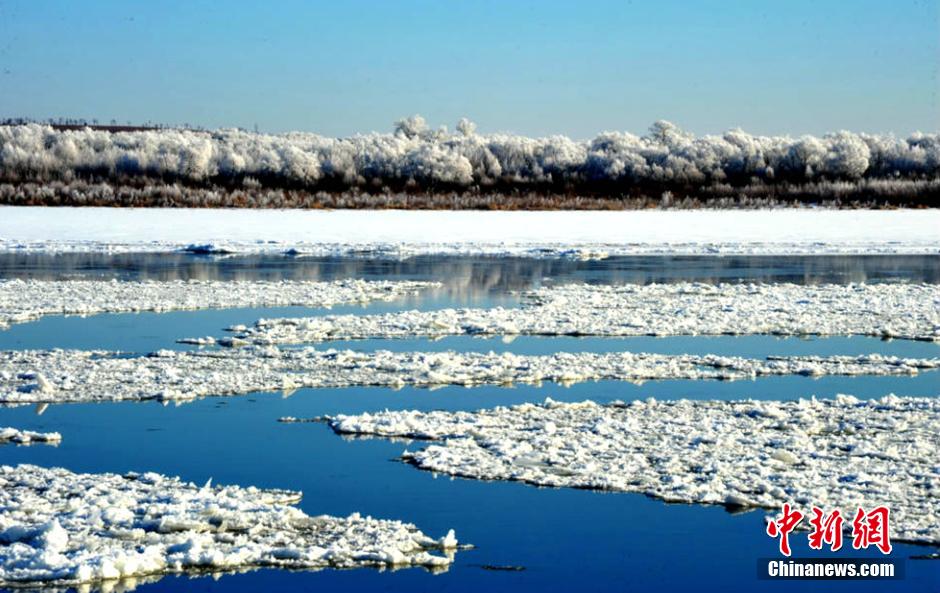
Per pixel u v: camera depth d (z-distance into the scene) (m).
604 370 15.84
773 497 10.08
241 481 10.76
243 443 12.07
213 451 11.74
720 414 13.18
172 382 14.88
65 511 9.62
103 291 24.47
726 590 8.38
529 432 12.28
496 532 9.46
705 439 11.89
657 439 11.97
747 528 9.51
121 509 9.47
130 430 12.59
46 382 14.38
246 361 16.42
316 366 16.11
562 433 12.21
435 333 19.16
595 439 11.91
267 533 9.30
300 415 13.37
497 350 17.69
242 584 8.38
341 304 23.03
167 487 10.39
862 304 22.91
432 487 10.56
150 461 11.39
